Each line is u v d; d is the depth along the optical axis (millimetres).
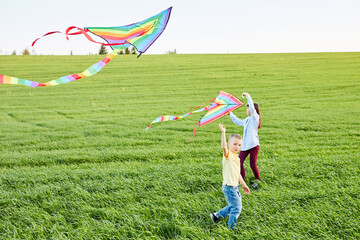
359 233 4035
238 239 4090
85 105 19750
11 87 26875
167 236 4359
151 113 17000
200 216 4805
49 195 5719
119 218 4801
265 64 37656
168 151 9109
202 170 6867
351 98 19672
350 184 5727
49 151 9695
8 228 4543
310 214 4543
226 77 29766
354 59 39344
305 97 20641
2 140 11477
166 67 36875
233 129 12898
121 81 28906
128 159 8602
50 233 4484
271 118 14562
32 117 16438
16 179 6637
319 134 11148
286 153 8633
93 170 7168
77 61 43094
